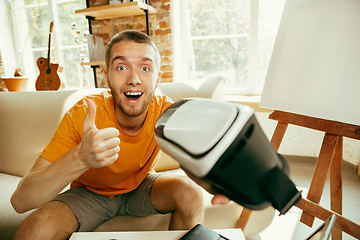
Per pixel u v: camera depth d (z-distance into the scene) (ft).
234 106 0.90
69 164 1.90
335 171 2.88
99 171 2.81
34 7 9.06
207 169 0.79
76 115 2.69
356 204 4.87
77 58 9.05
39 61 7.24
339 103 2.66
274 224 4.44
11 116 4.18
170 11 6.98
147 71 2.47
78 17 8.70
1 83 8.48
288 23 3.17
